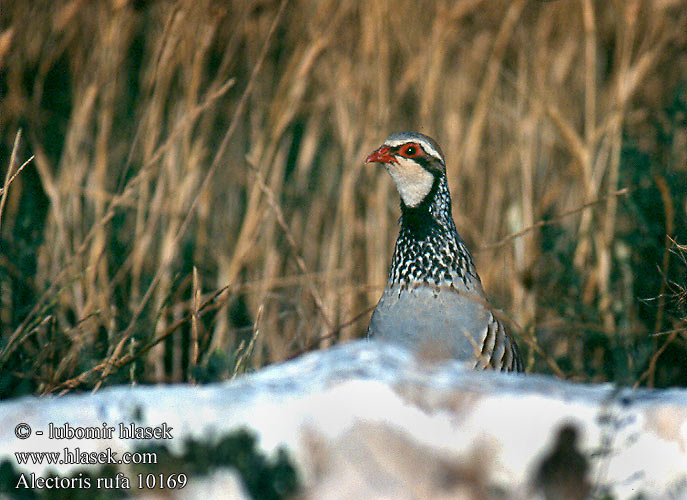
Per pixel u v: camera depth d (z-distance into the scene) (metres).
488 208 12.05
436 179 8.16
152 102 10.18
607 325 9.92
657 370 9.74
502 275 11.55
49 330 9.23
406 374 4.29
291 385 4.27
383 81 11.33
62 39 13.23
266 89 13.52
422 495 3.96
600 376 10.01
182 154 10.93
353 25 12.14
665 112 11.58
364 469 3.98
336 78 12.12
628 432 4.16
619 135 10.80
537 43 12.70
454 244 8.09
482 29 13.59
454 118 12.24
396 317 7.99
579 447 4.10
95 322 9.33
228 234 11.90
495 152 12.70
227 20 12.42
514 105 13.44
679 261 9.86
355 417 4.04
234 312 10.75
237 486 3.99
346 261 10.92
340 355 4.56
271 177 11.64
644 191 10.51
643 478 4.13
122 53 11.86
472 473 3.97
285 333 10.70
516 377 4.59
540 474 4.05
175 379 9.51
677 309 9.10
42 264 10.09
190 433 4.07
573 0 13.27
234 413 4.07
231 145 13.42
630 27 11.12
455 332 7.84
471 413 4.09
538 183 12.44
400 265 8.09
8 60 12.18
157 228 11.20
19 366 8.39
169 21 9.85
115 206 9.03
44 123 12.89
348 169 11.05
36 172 12.20
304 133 14.02
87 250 10.38
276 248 11.42
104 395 4.29
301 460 4.01
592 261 11.19
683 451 4.16
